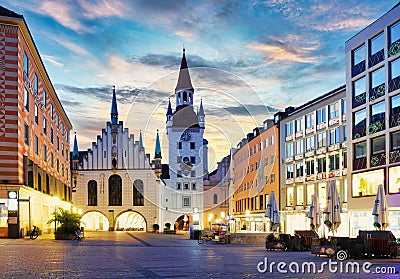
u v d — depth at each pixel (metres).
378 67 37.00
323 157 47.41
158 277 13.38
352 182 40.16
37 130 46.22
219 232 39.25
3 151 36.84
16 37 37.25
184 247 29.39
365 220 38.06
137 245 30.98
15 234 36.88
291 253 23.92
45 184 50.25
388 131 35.41
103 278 13.04
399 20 34.69
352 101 40.81
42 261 17.80
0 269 15.08
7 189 36.91
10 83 37.09
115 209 77.06
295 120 53.69
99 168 78.12
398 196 33.78
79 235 38.53
